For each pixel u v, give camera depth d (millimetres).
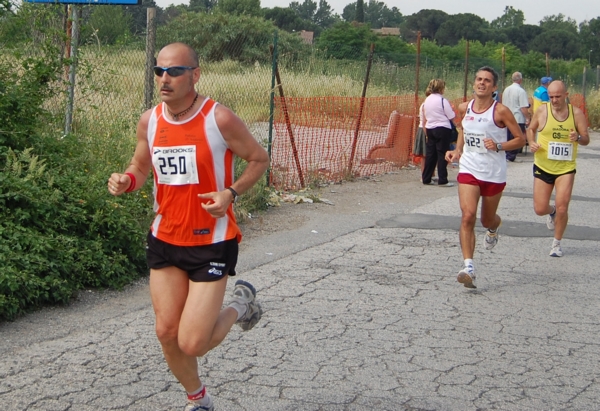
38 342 5266
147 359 5027
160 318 3908
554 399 4566
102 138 8812
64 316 5828
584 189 13227
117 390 4527
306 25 71562
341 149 13297
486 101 7012
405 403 4461
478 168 7004
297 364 5020
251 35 16266
